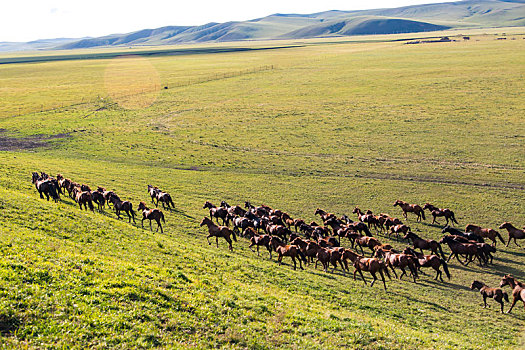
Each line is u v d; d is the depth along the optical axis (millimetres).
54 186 34969
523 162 52969
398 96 98688
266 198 44469
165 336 13031
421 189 46125
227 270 22828
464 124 72188
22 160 53875
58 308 12883
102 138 72438
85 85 139500
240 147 66500
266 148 65500
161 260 21688
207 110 95875
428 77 119188
